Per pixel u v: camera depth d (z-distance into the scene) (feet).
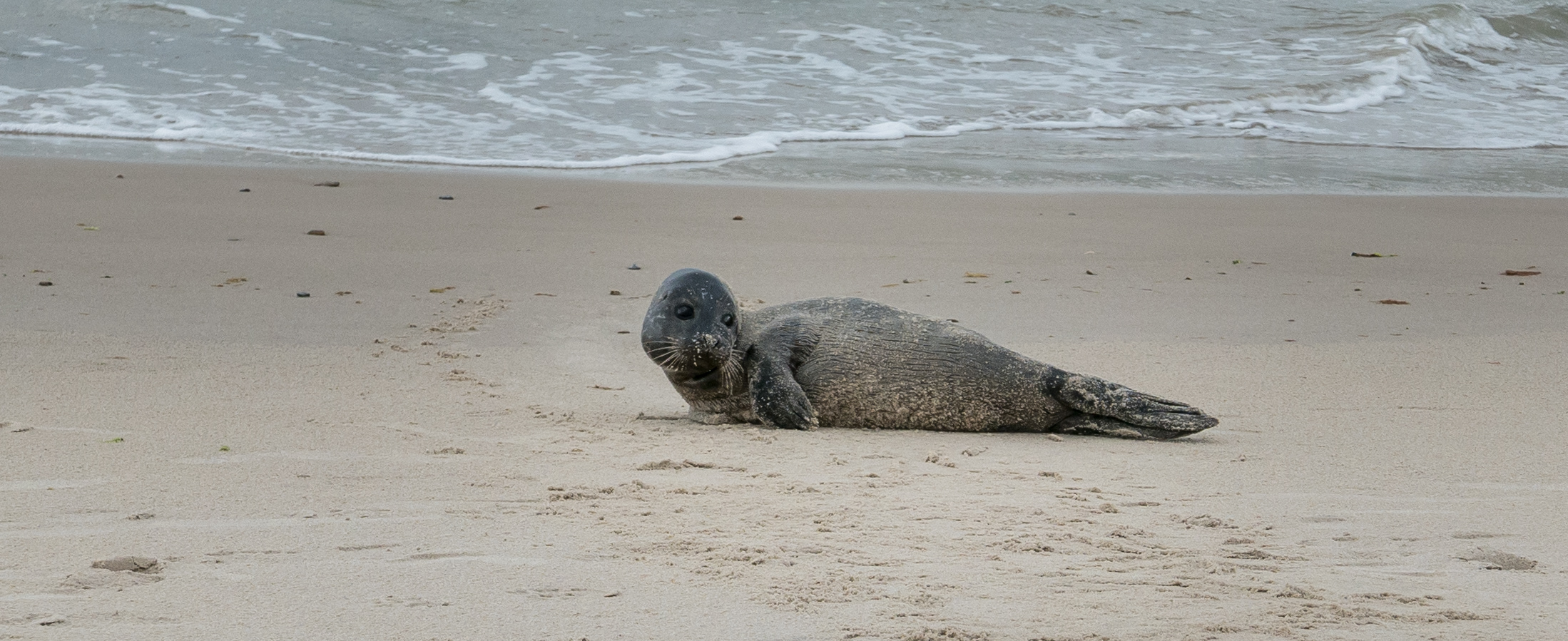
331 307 72.95
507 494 39.29
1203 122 158.81
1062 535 36.01
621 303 76.54
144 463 41.63
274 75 153.79
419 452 44.91
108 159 119.34
